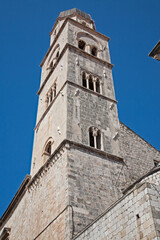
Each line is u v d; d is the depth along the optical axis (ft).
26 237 114.73
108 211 69.82
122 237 62.64
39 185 119.03
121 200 67.41
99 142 120.37
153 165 132.26
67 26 161.07
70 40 153.58
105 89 141.69
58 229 92.17
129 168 120.88
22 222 126.21
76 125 117.29
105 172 109.09
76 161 105.50
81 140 113.50
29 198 125.08
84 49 160.97
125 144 130.31
